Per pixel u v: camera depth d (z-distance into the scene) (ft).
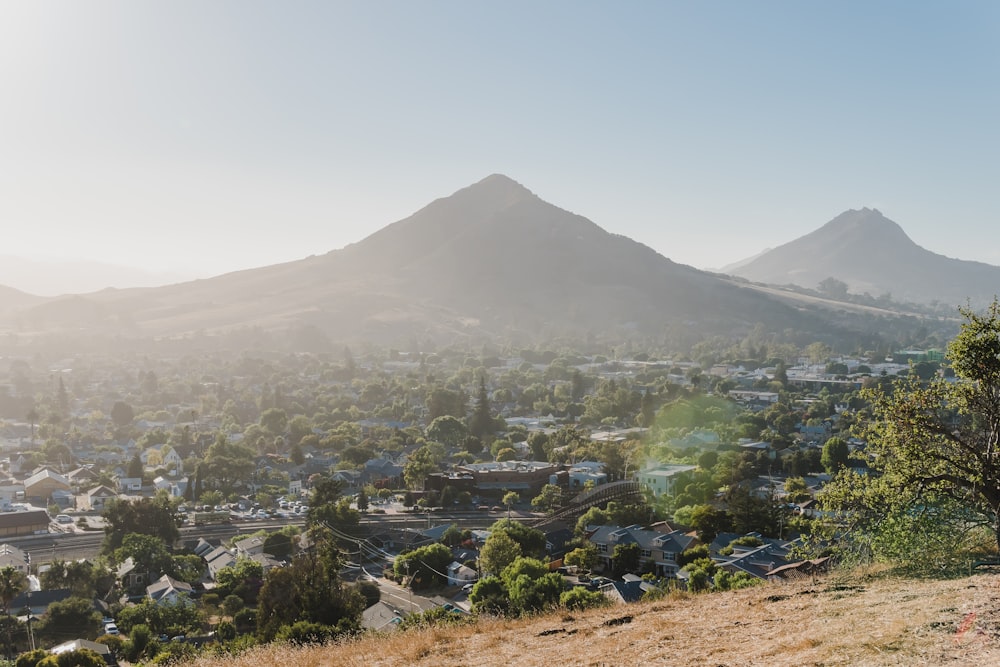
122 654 176.35
